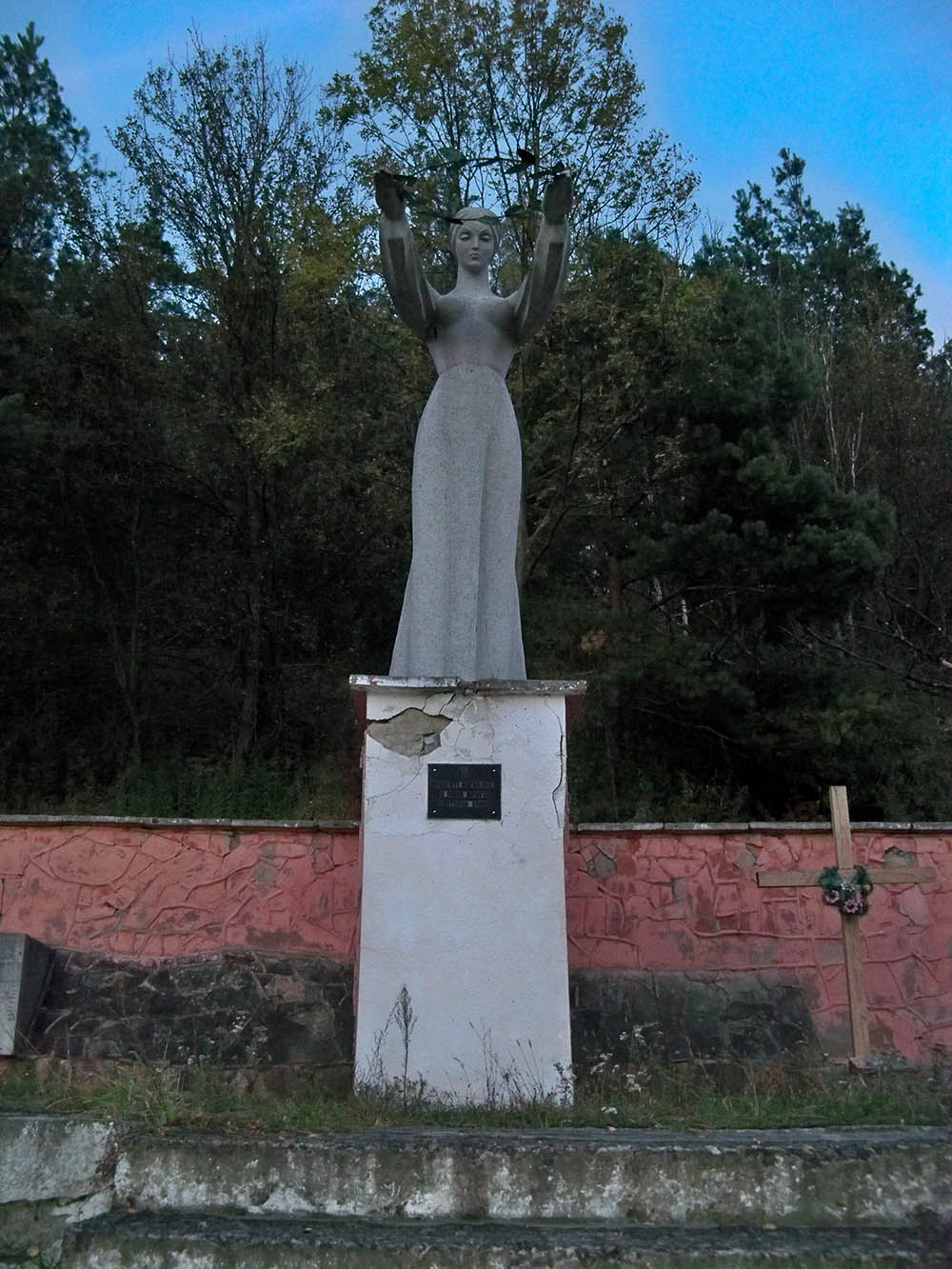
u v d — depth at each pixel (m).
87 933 8.59
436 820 6.52
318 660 20.14
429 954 6.32
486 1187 4.27
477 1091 6.07
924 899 8.73
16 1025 7.66
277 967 8.48
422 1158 4.31
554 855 6.48
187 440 18.80
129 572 19.72
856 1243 3.98
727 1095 6.61
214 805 15.74
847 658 19.39
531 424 17.61
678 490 17.58
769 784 16.72
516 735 6.65
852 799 16.05
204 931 8.63
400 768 6.59
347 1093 6.80
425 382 17.19
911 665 19.11
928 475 23.42
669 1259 3.86
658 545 16.48
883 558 16.03
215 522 20.23
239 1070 7.89
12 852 8.79
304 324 17.88
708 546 16.08
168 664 19.81
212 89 19.94
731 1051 8.21
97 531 19.41
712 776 17.02
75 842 8.82
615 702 16.16
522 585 17.59
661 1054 8.16
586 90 17.77
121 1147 4.45
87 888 8.71
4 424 15.74
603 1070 7.38
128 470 19.14
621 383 16.67
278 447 17.05
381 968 6.29
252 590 19.23
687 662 15.65
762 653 16.80
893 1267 3.85
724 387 16.72
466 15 17.44
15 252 17.91
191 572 19.77
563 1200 4.25
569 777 16.02
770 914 8.75
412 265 7.48
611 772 16.31
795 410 17.53
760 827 8.89
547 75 17.61
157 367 19.11
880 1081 6.82
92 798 16.88
